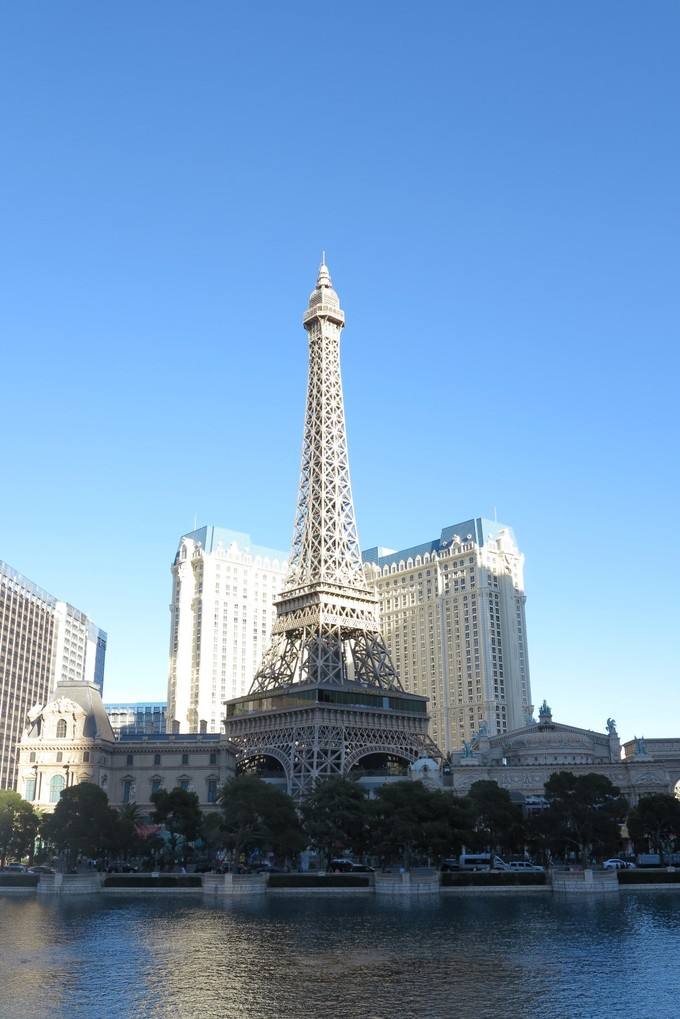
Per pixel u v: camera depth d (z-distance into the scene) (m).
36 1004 74.44
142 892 165.25
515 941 103.69
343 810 174.62
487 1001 75.38
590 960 92.25
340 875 165.50
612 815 173.00
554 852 179.00
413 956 94.62
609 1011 72.25
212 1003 74.69
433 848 167.75
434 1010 72.31
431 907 137.50
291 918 124.81
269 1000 75.62
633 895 152.12
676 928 112.75
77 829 172.50
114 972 86.94
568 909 132.50
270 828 173.25
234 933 110.69
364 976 84.94
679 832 184.00
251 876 162.00
